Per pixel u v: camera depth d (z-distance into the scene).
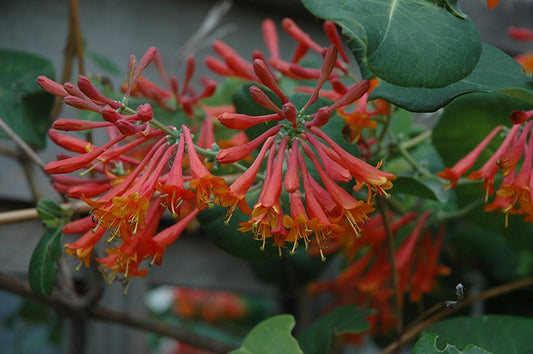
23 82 0.61
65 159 0.49
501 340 0.55
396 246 0.69
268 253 0.54
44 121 0.61
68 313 0.64
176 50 0.76
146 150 0.55
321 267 0.80
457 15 0.47
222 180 0.46
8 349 0.95
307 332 0.61
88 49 0.73
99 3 0.74
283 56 0.82
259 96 0.48
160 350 1.36
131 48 0.75
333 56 0.48
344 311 0.61
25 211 0.57
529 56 0.82
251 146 0.48
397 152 0.64
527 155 0.51
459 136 0.61
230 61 0.59
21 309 0.93
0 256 0.67
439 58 0.46
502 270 0.78
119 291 0.71
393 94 0.50
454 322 0.56
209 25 0.72
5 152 0.64
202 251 0.76
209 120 0.61
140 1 0.75
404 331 0.59
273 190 0.47
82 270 0.69
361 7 0.46
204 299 1.21
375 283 0.62
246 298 1.24
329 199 0.48
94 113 0.60
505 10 0.94
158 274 0.73
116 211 0.46
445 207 0.68
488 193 0.52
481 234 0.79
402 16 0.46
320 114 0.48
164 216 0.70
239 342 1.18
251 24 0.81
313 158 0.49
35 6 0.71
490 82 0.50
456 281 0.79
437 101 0.50
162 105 0.63
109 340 0.71
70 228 0.52
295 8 0.82
